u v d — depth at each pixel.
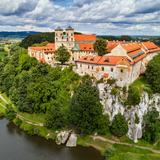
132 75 128.12
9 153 104.56
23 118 138.88
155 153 105.12
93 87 124.25
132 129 113.44
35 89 139.88
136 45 159.25
